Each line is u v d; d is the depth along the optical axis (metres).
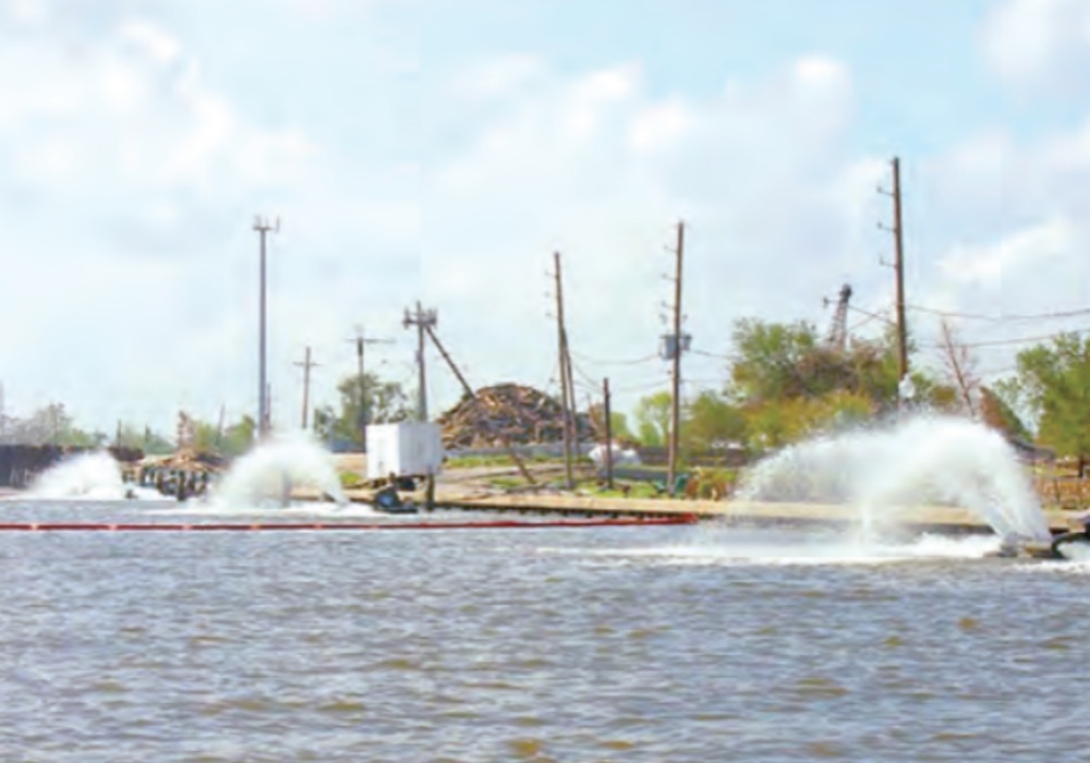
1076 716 44.97
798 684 50.81
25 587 90.25
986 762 39.31
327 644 61.94
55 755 40.34
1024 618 68.38
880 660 56.19
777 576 91.44
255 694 49.31
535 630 66.19
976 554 108.31
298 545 133.62
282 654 58.81
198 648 60.75
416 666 55.50
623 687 50.44
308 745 41.69
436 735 42.94
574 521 173.38
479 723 44.56
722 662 55.97
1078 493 148.38
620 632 65.12
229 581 94.25
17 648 60.78
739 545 123.31
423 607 76.88
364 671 54.31
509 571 99.44
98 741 42.12
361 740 42.31
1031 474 153.38
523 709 46.66
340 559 114.19
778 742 41.72
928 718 44.88
